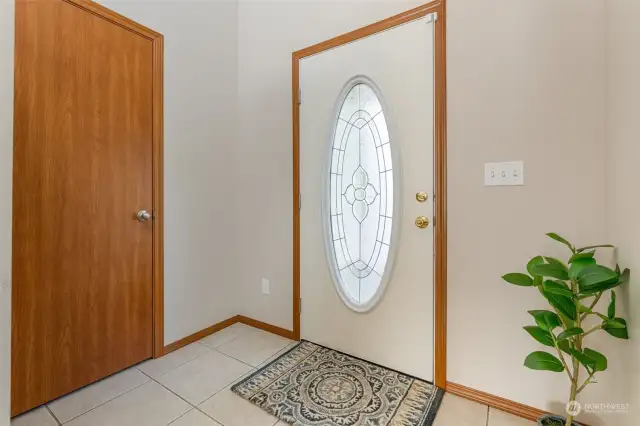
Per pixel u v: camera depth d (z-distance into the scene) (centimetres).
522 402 139
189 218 207
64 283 151
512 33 137
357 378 165
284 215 215
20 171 136
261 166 227
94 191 161
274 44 217
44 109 142
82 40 155
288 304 215
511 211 139
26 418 137
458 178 151
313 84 198
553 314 113
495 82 141
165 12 191
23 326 139
